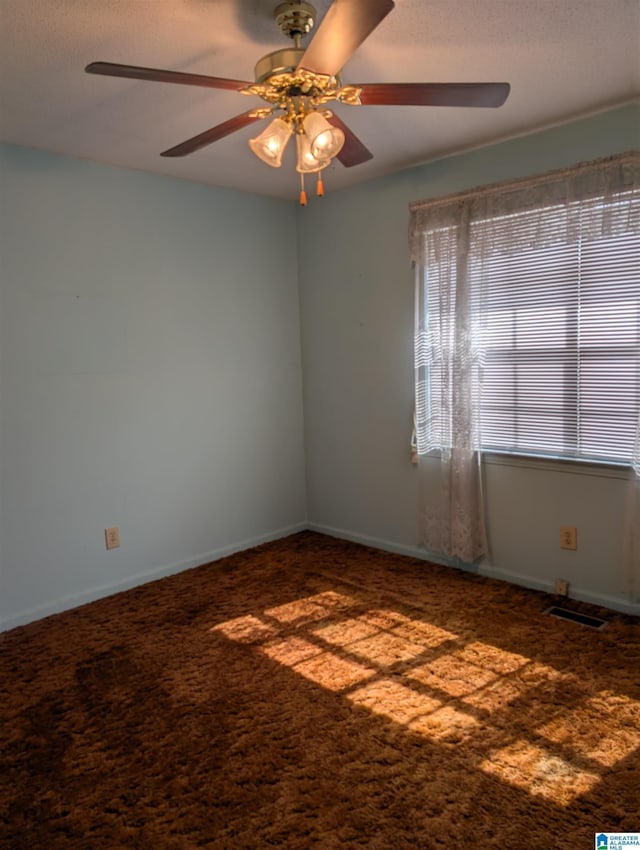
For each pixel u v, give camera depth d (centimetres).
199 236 346
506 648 245
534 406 294
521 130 275
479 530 317
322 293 387
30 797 173
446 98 168
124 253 314
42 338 287
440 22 180
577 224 263
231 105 234
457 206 301
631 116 247
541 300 285
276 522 401
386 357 354
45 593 293
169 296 335
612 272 262
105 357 310
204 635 267
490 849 150
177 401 342
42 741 197
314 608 290
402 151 301
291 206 395
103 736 199
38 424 287
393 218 340
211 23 175
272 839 156
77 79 209
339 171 332
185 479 348
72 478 301
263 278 382
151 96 224
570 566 288
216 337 359
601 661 233
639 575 263
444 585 311
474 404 306
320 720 203
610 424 271
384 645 252
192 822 162
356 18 129
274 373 393
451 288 307
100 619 287
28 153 278
